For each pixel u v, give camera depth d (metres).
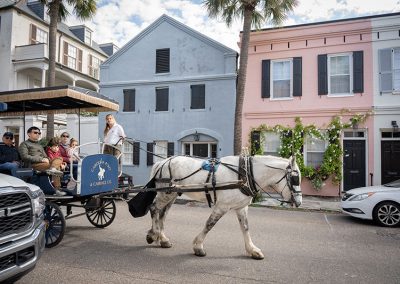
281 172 4.96
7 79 18.50
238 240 5.94
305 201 11.44
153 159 15.64
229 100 14.42
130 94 16.30
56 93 5.84
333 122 12.66
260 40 14.03
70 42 22.78
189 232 6.50
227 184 4.83
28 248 3.25
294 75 13.48
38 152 5.92
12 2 19.73
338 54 13.02
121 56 16.55
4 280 2.94
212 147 15.09
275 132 13.62
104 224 6.70
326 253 5.28
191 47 15.24
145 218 7.73
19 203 3.24
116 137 7.44
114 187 6.05
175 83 15.41
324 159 12.68
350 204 7.88
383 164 12.22
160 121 15.61
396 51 12.37
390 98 12.29
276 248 5.52
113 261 4.68
